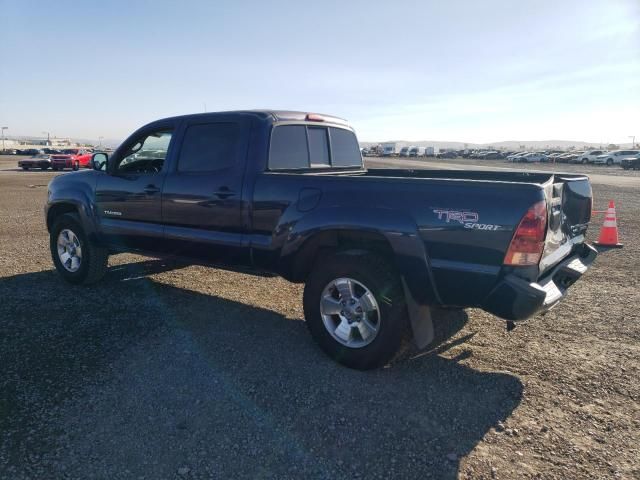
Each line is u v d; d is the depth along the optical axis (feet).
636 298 18.01
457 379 11.73
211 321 15.29
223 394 10.80
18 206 44.14
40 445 8.90
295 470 8.41
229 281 19.92
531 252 10.13
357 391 11.09
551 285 11.32
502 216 10.23
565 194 12.28
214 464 8.52
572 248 13.57
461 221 10.62
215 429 9.50
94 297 17.46
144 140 16.75
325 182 12.37
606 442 9.30
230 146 14.32
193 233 15.06
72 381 11.21
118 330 14.35
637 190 67.72
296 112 15.56
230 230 14.21
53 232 19.12
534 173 15.12
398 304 11.52
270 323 15.24
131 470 8.32
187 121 15.39
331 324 12.53
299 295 18.22
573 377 11.85
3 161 157.07
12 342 13.35
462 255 10.71
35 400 10.37
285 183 13.02
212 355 12.78
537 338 14.28
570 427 9.77
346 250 12.35
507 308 10.28
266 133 13.97
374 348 11.65
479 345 13.74
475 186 10.52
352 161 18.86
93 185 17.81
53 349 12.92
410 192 11.21
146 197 16.12
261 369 12.05
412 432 9.55
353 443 9.17
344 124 18.24
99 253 18.43
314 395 10.86
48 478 8.08
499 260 10.33
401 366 12.41
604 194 61.52
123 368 11.91
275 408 10.29
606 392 11.14
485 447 9.11
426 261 11.03
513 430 9.64
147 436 9.23
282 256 13.07
